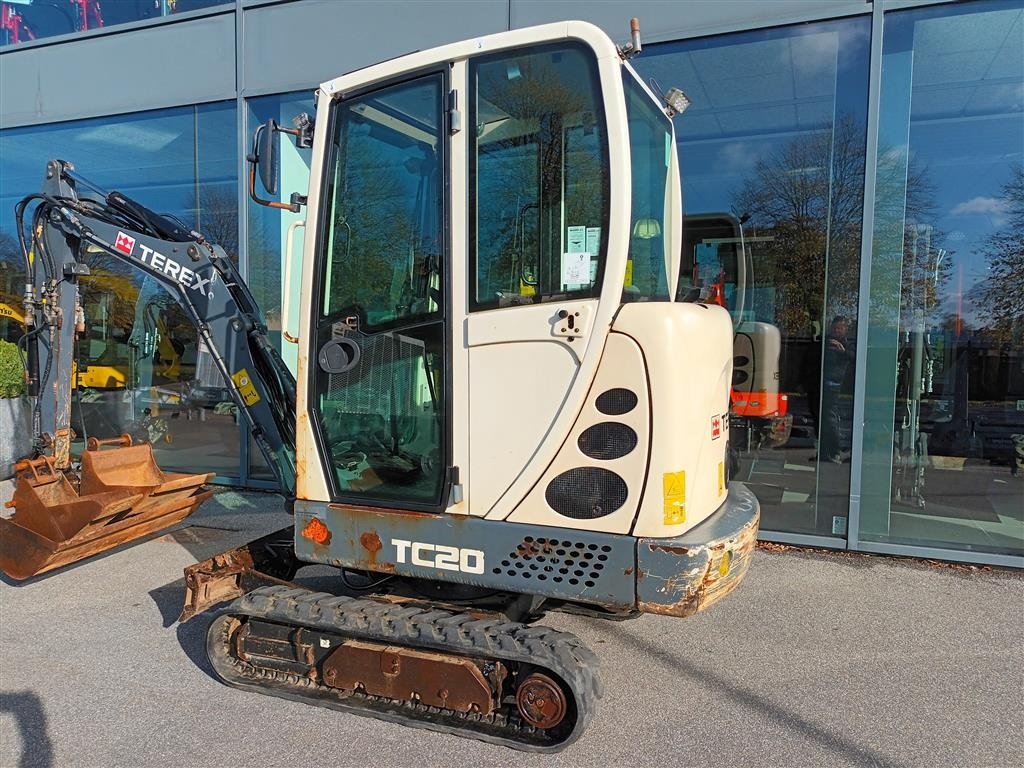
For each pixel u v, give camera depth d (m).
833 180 4.92
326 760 2.52
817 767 2.46
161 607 3.94
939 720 2.76
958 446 4.99
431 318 2.72
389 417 2.83
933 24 4.57
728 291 5.26
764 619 3.74
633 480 2.42
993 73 4.70
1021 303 4.90
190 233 3.81
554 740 2.49
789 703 2.90
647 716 2.81
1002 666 3.21
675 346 2.40
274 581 3.40
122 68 6.77
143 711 2.85
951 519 4.85
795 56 4.88
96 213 3.71
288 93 6.22
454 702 2.60
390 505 2.81
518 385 2.55
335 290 2.92
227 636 3.09
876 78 4.64
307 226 2.95
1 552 3.50
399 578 3.27
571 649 2.54
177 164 6.79
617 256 2.42
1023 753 2.54
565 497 2.51
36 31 7.16
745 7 4.86
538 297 2.54
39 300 3.73
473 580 2.64
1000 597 4.03
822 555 4.80
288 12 6.10
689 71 5.13
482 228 2.62
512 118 2.58
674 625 3.66
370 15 5.85
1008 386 4.96
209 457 6.91
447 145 2.65
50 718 2.80
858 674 3.14
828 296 4.95
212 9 6.34
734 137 5.17
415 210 2.77
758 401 5.18
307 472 2.97
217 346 3.70
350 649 2.76
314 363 2.96
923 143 4.89
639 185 2.75
